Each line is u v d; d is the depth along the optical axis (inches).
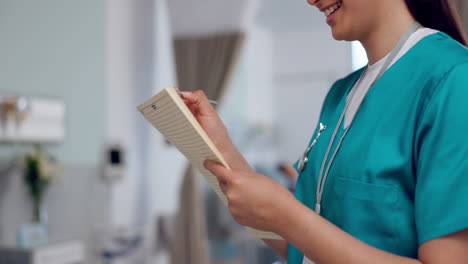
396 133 28.0
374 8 30.8
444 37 29.4
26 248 138.1
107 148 193.0
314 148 36.5
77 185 177.9
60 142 170.1
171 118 27.8
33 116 156.6
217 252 226.8
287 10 293.4
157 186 226.8
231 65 197.0
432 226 24.0
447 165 24.2
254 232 33.2
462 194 23.5
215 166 26.3
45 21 165.9
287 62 339.9
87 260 181.2
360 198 28.4
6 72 149.9
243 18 194.4
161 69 232.2
